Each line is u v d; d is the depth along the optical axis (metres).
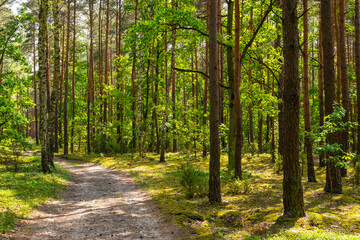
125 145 32.19
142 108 31.97
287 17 7.22
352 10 19.44
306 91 13.73
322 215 7.36
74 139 40.72
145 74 32.75
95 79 46.34
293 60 7.18
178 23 14.51
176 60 30.12
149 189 13.21
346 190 10.97
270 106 17.34
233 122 15.07
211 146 9.98
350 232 6.17
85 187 14.38
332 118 8.20
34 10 31.03
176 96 42.84
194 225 7.80
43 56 15.72
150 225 8.12
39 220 8.36
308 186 12.41
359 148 16.95
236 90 13.31
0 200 9.23
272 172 17.05
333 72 10.43
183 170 11.49
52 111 18.61
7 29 19.88
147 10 27.78
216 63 9.80
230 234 6.77
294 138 7.15
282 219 6.95
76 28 37.25
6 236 6.66
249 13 20.20
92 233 7.47
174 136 28.72
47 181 13.85
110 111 43.81
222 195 11.27
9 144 17.98
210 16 9.80
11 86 18.84
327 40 10.51
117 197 12.02
